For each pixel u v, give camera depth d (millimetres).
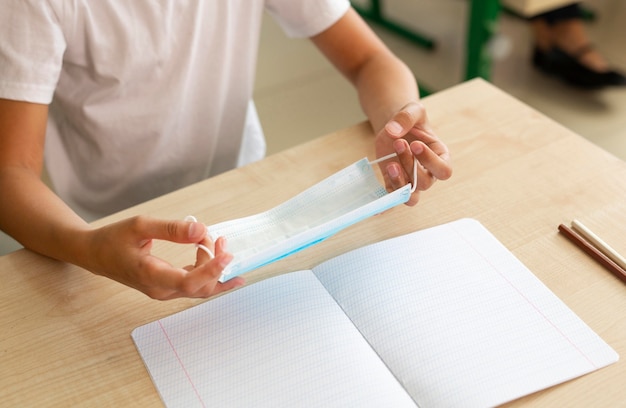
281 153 840
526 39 2453
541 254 690
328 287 667
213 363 597
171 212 756
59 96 945
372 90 930
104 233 637
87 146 1007
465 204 756
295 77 2293
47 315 646
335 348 602
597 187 771
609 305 636
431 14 2596
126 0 876
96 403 570
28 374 593
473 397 554
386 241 710
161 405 568
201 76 1014
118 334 628
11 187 752
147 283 599
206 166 1114
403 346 601
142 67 930
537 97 2166
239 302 653
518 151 829
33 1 783
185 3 918
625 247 693
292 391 570
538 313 626
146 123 990
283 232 671
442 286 656
